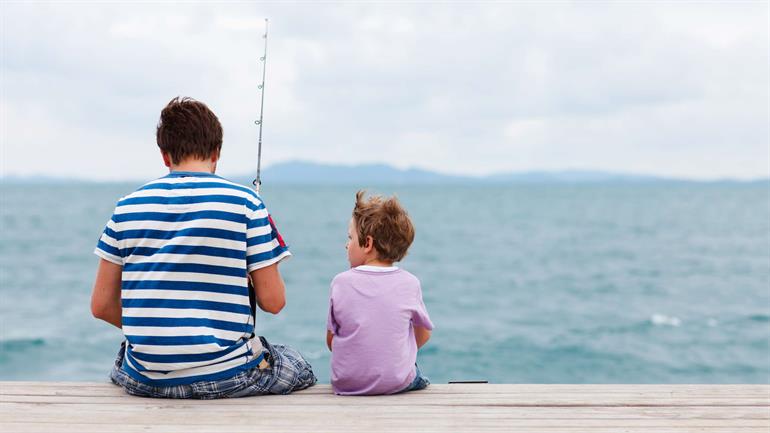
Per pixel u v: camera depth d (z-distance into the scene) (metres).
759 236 32.53
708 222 43.47
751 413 2.44
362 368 2.60
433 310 14.23
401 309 2.66
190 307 2.36
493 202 82.88
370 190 2.82
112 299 2.50
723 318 13.20
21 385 2.69
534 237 32.31
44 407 2.41
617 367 9.90
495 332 12.05
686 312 13.84
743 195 116.56
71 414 2.33
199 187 2.42
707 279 18.61
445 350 10.84
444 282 18.28
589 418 2.37
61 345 10.67
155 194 2.41
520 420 2.34
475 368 9.88
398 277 2.71
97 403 2.46
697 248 26.95
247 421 2.28
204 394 2.48
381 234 2.68
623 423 2.32
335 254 24.45
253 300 2.58
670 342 11.34
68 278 17.75
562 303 15.04
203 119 2.47
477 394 2.67
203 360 2.40
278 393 2.62
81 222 38.41
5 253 23.39
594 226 39.97
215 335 2.39
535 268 21.06
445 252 25.70
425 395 2.65
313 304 14.51
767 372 9.59
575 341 11.41
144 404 2.44
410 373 2.67
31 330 11.63
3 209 52.84
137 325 2.36
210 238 2.36
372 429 2.23
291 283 17.66
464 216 51.06
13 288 16.14
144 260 2.37
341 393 2.64
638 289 16.97
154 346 2.35
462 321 13.04
